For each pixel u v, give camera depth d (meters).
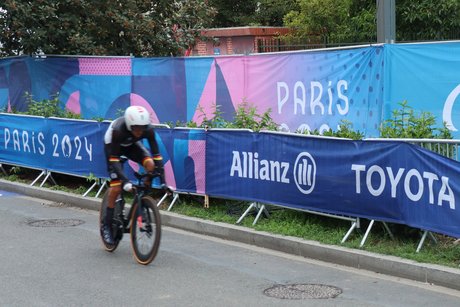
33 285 5.58
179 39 15.30
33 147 11.25
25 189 10.93
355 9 15.30
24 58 13.73
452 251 5.89
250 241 7.24
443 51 7.25
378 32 8.08
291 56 9.03
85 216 8.96
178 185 8.65
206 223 7.79
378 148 6.30
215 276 5.88
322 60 8.59
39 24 13.34
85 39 13.55
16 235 7.62
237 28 21.53
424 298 5.16
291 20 19.94
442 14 13.58
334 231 6.94
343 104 8.38
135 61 11.54
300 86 8.95
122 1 14.02
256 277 5.85
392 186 6.20
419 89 7.50
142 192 6.30
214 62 10.23
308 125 8.91
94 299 5.18
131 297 5.24
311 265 6.30
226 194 8.05
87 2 13.63
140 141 7.04
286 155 7.25
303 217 7.50
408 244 6.30
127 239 7.45
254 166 7.66
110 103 12.11
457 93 7.16
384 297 5.20
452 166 5.62
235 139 7.86
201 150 8.31
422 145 6.22
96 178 9.91
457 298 5.15
